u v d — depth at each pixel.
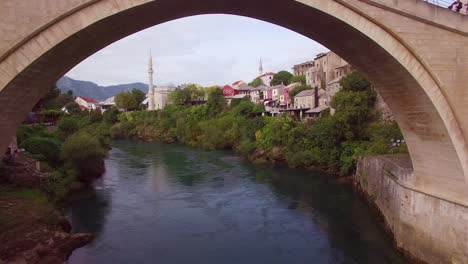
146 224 27.33
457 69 17.11
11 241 19.72
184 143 81.38
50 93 68.69
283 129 55.19
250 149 59.09
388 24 16.50
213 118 82.50
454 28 16.86
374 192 29.77
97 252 22.16
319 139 48.09
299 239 24.31
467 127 17.23
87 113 111.50
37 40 13.85
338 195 35.06
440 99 17.11
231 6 18.02
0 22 13.54
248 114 75.75
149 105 131.62
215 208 31.33
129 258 21.41
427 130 18.64
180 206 31.94
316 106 71.06
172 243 23.73
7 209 22.78
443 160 18.39
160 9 16.31
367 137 45.59
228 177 43.94
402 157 29.67
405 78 17.61
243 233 25.50
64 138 49.41
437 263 18.00
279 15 18.42
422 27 16.78
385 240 23.56
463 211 16.50
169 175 45.06
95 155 40.47
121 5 14.52
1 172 27.25
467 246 16.25
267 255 21.86
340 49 19.59
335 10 16.09
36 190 27.11
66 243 22.28
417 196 19.58
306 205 31.97
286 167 50.12
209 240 24.28
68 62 16.56
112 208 31.19
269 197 34.78
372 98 48.69
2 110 15.24
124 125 98.25
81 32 14.43
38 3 13.80
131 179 42.59
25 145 35.84
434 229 18.25
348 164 42.59
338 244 23.23
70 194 35.16
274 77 113.50
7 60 13.60
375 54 17.67
